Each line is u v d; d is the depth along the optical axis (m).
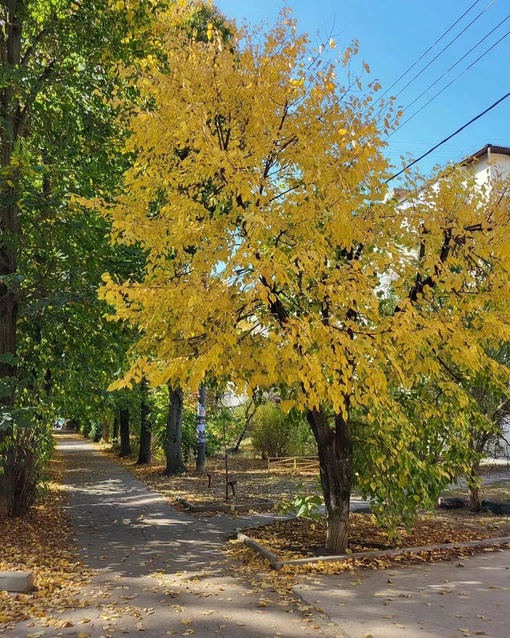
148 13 11.19
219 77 6.20
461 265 6.52
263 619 4.88
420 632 4.54
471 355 5.94
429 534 8.50
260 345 5.60
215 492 14.08
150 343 6.66
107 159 11.57
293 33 6.37
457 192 6.71
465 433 7.41
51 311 10.27
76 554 7.51
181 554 7.46
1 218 9.75
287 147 6.32
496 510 10.78
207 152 5.62
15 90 9.85
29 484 10.23
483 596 5.45
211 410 22.47
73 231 9.98
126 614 5.04
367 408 6.84
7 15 10.51
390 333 5.61
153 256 6.54
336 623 4.75
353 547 7.44
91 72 11.39
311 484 15.51
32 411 7.93
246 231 5.56
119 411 23.83
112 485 16.25
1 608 5.19
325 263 6.19
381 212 6.25
